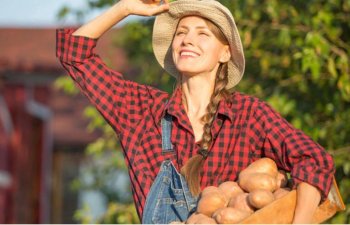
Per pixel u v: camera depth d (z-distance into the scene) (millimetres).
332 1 5906
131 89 3646
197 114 3543
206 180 3408
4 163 11977
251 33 6480
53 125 13570
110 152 8711
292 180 3264
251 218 3088
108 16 3570
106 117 3564
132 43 8328
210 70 3549
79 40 3570
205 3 3525
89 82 3564
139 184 3459
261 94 6402
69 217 14312
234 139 3445
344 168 5715
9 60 11297
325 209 3285
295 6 6230
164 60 3857
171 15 3674
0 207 11922
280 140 3359
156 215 3355
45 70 11453
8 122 12008
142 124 3568
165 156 3480
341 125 5895
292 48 6250
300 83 6180
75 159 13961
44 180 13562
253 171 3318
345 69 5812
